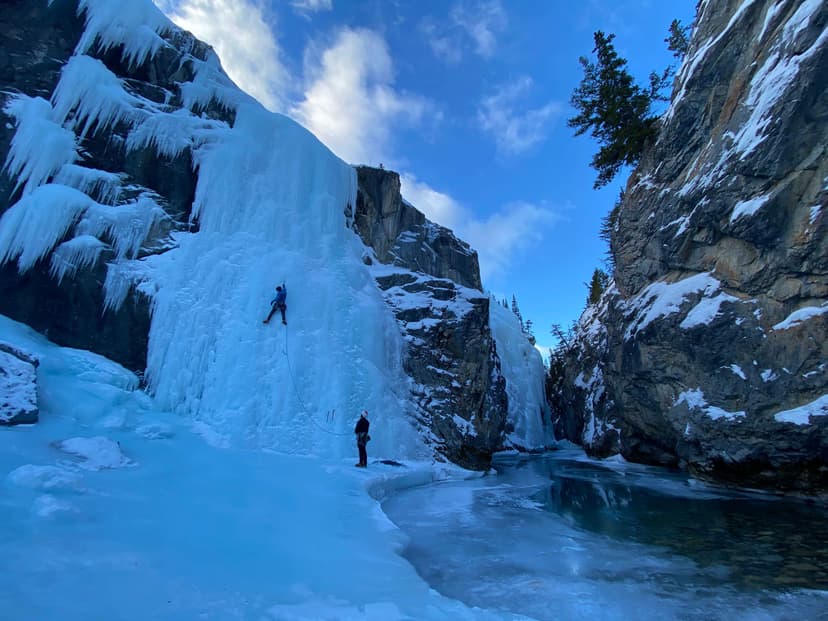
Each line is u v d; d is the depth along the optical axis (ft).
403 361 55.11
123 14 47.11
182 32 53.52
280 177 53.36
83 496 18.63
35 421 27.12
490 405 76.89
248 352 41.73
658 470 58.70
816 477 35.35
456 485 41.78
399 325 58.44
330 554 16.44
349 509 23.40
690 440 44.04
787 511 31.17
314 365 44.47
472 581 16.85
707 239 45.21
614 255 69.31
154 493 21.11
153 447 30.19
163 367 38.55
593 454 81.20
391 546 18.84
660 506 33.06
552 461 74.54
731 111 43.78
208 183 47.21
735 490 40.88
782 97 36.47
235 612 10.55
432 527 25.22
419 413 52.31
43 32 43.29
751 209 38.60
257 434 38.42
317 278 50.26
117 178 42.75
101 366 36.06
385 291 62.49
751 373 38.93
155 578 12.00
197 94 50.67
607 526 26.45
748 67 42.68
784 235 37.01
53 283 37.60
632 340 53.52
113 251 40.19
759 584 16.93
